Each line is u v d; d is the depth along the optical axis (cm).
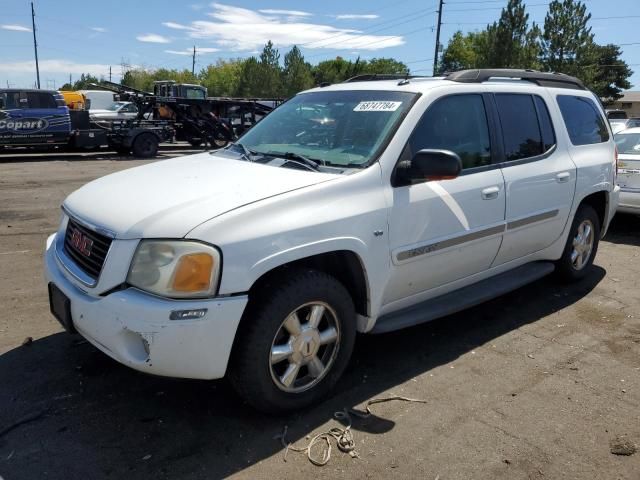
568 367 397
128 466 282
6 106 1709
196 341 280
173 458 289
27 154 1984
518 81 491
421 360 403
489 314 494
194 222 286
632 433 319
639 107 7725
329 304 328
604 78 6894
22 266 597
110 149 2133
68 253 340
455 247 397
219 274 281
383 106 392
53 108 1780
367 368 389
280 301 304
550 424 326
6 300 494
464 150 409
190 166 382
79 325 309
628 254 708
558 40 4344
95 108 3456
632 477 282
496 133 436
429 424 323
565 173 493
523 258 483
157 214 294
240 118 2223
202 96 2472
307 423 322
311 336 323
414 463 289
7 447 294
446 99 404
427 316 390
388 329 369
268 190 316
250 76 6750
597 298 537
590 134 553
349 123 393
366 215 337
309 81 6762
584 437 314
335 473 280
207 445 300
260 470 281
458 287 431
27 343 407
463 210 396
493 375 383
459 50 7438
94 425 314
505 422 327
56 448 294
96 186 364
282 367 328
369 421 325
